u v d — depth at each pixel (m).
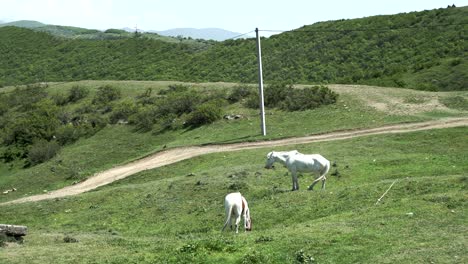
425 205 20.17
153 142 53.72
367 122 45.38
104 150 53.91
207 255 16.34
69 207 32.22
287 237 17.78
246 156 39.84
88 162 51.59
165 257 16.56
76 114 66.06
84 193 36.22
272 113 53.28
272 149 40.81
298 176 31.50
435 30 89.44
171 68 104.50
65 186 44.97
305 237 17.52
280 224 22.28
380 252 15.55
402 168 30.50
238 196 20.22
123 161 50.28
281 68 91.62
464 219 18.16
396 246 15.92
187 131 53.94
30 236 22.86
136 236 24.19
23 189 47.28
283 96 56.38
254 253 15.67
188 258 16.11
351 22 105.69
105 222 28.36
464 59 73.19
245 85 63.47
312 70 87.94
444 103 48.19
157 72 102.31
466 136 36.03
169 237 22.23
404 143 36.78
